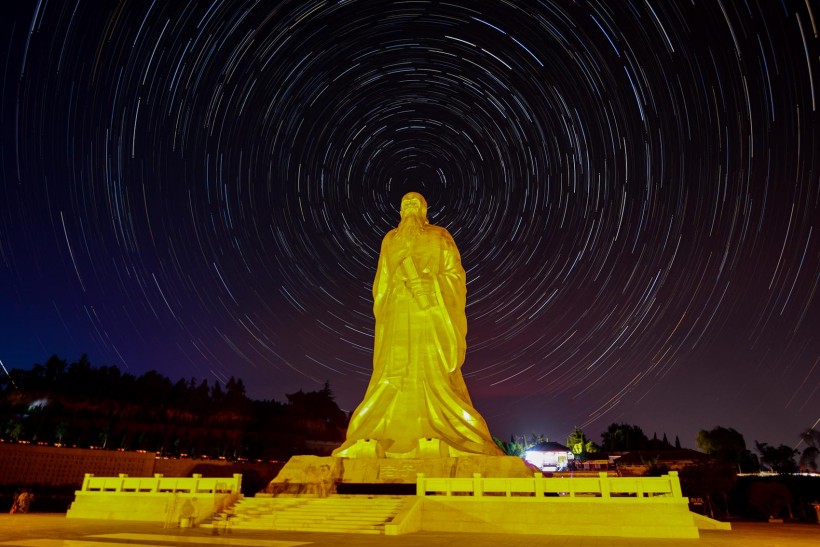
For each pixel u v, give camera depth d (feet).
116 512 74.79
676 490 54.80
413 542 47.37
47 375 153.58
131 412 161.07
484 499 59.88
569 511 56.75
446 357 91.45
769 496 108.47
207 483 72.69
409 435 85.51
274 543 46.70
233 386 190.39
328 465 79.00
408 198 105.29
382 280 100.53
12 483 115.03
